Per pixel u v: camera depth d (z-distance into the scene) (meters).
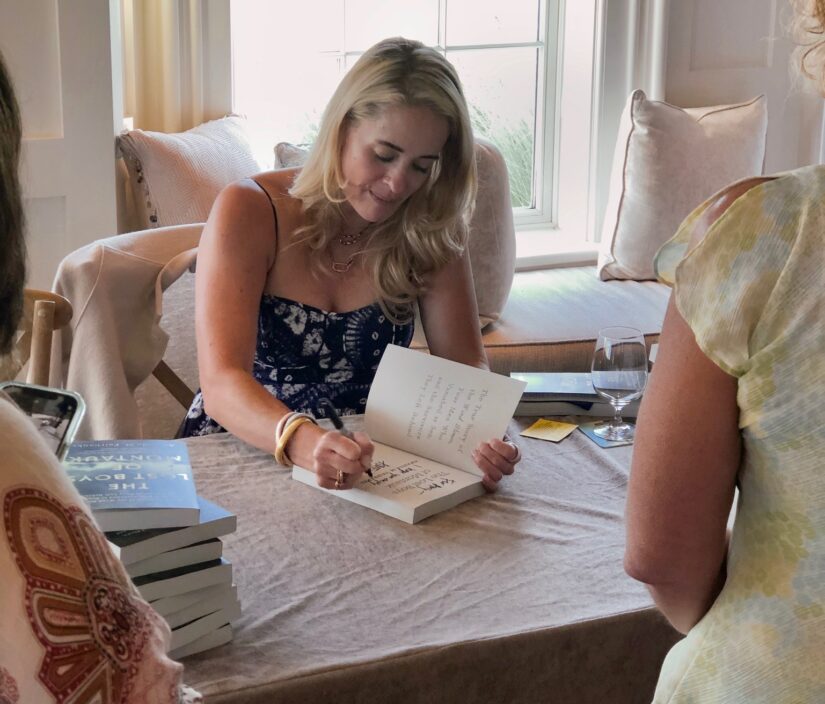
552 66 3.88
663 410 0.84
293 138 3.61
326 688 1.11
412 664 1.14
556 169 3.97
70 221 2.83
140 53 3.26
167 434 2.62
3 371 0.70
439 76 1.84
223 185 3.10
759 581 0.83
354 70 1.85
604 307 3.24
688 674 0.87
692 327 0.80
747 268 0.77
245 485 1.56
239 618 1.21
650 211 3.45
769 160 3.94
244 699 1.08
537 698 1.21
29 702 0.57
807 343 0.76
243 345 1.84
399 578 1.31
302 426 1.60
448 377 1.67
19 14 2.66
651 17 3.71
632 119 3.45
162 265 2.20
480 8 3.75
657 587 0.90
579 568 1.35
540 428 1.80
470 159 1.96
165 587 1.11
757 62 3.85
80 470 1.24
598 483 1.60
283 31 3.51
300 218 1.98
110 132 2.82
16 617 0.57
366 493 1.50
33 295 1.85
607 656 1.23
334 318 1.99
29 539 0.58
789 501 0.80
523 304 3.26
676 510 0.85
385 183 1.85
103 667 0.60
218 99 3.36
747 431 0.81
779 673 0.81
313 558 1.36
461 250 2.07
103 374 2.13
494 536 1.43
